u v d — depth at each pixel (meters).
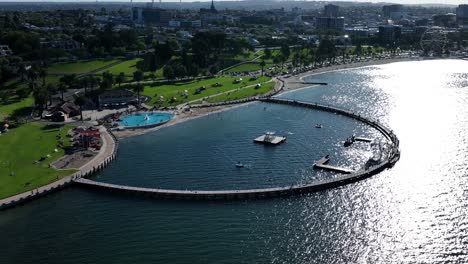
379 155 185.75
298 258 118.12
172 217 140.00
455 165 176.00
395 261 116.06
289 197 153.25
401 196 151.25
